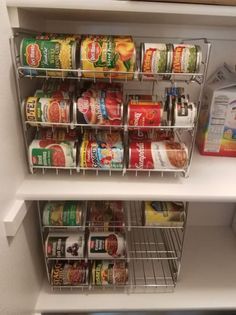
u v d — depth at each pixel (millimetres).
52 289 1087
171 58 746
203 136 1069
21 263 855
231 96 989
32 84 931
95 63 734
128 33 1056
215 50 1100
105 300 1061
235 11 745
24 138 839
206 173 941
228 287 1137
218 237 1412
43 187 838
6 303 734
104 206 1054
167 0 719
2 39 685
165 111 812
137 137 894
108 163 832
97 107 780
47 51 719
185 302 1066
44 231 1009
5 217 723
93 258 1000
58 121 791
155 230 1360
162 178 897
